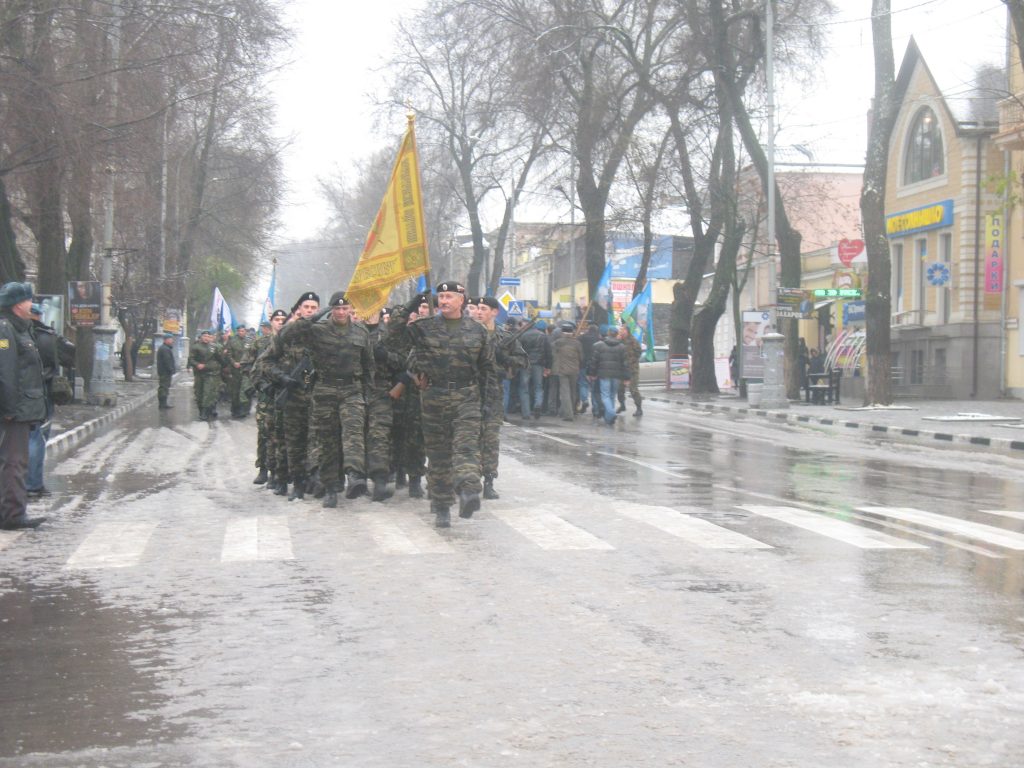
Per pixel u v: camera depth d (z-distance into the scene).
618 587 7.66
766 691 5.39
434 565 8.49
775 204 35.41
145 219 41.97
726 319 64.88
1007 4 26.09
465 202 53.38
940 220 40.97
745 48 38.16
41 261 29.83
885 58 31.11
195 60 23.30
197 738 4.79
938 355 41.59
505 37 39.03
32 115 20.73
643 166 39.22
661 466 15.99
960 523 10.62
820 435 23.53
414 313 10.99
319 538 9.80
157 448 19.72
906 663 5.84
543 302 95.56
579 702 5.24
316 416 11.70
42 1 21.03
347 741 4.75
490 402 11.90
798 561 8.57
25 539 9.94
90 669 5.86
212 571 8.40
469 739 4.76
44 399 10.65
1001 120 35.66
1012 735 4.79
